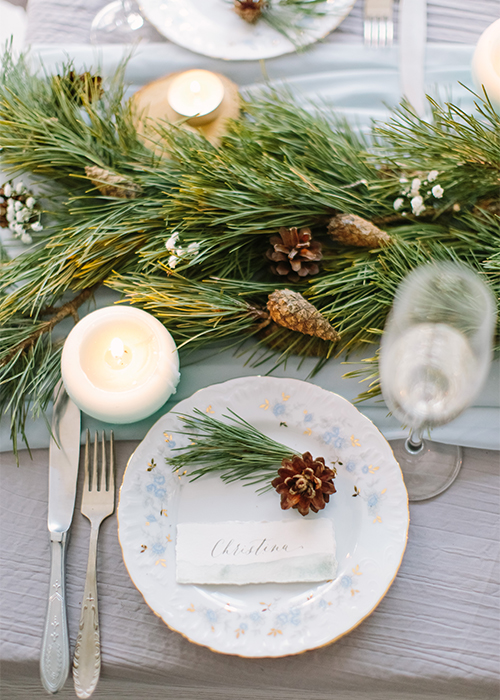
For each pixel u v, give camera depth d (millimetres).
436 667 778
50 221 896
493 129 829
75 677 779
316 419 824
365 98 917
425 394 765
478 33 918
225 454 815
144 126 872
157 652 789
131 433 846
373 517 798
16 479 840
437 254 826
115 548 816
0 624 798
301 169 856
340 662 783
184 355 867
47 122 862
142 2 926
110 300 881
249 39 924
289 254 825
